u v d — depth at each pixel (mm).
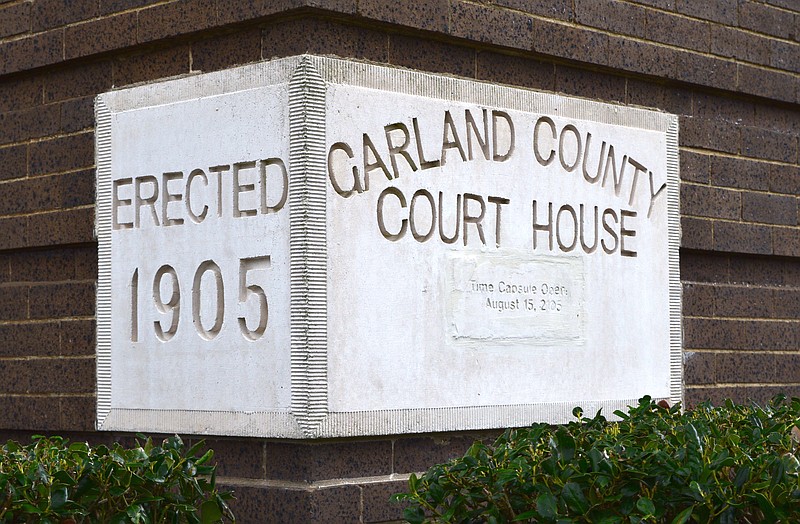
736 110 10234
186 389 7809
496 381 8148
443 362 7863
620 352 8977
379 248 7586
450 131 8039
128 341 8156
